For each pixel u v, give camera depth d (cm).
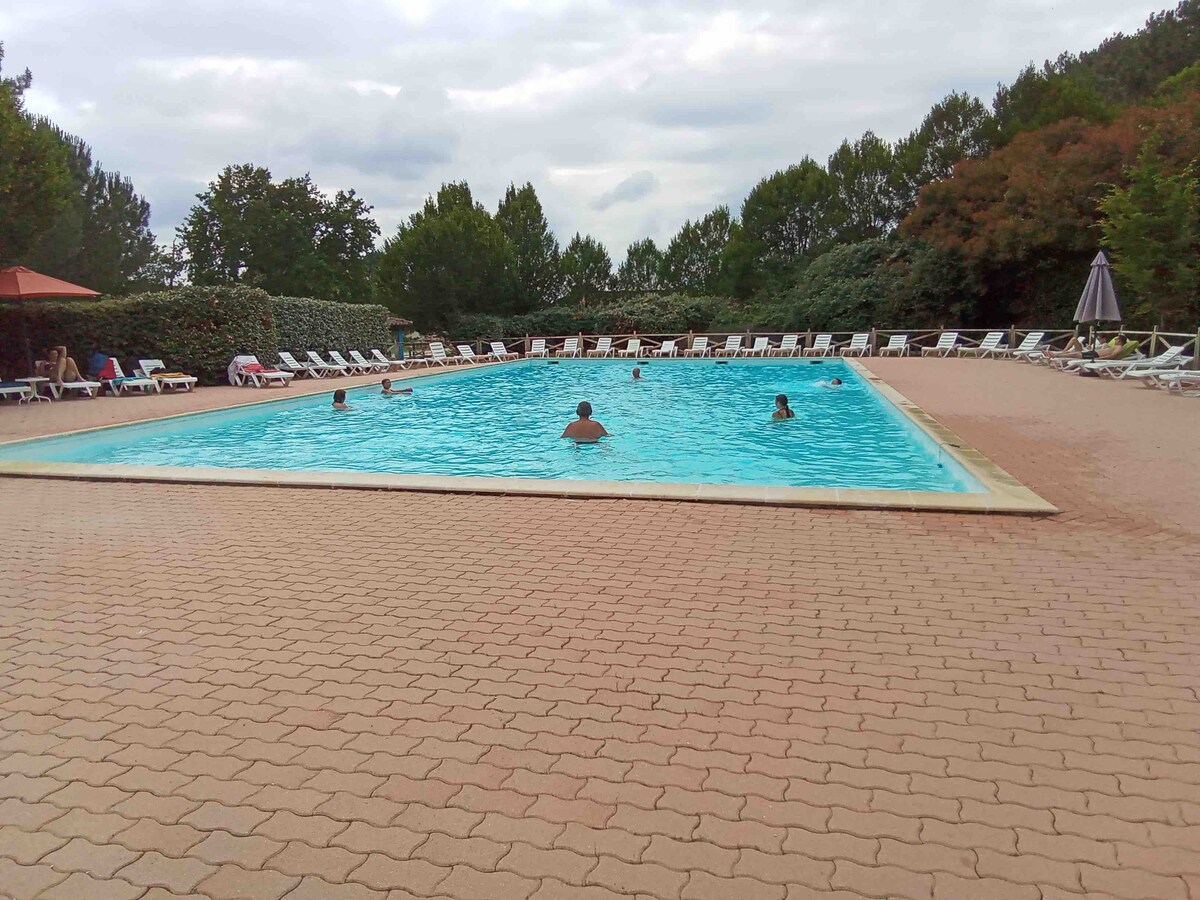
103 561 546
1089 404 1328
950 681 353
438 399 1881
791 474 1007
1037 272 2923
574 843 250
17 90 2111
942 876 232
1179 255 1972
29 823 264
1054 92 3259
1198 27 3956
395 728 321
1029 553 530
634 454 1172
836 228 3772
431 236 3378
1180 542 549
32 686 362
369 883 234
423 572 512
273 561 541
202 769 294
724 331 3350
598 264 4141
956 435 1010
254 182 3525
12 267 1678
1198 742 301
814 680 356
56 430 1191
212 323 1970
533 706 337
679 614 434
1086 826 254
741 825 257
